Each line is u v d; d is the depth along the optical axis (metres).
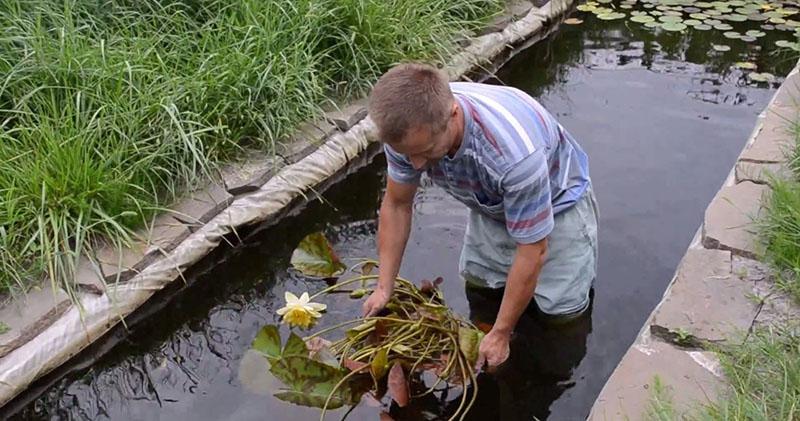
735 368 2.24
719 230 2.79
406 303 2.87
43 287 2.88
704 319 2.43
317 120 3.84
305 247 3.22
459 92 2.34
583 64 4.84
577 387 2.68
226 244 3.33
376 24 4.16
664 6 5.54
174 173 3.37
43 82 3.35
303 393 2.62
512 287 2.47
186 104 3.45
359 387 2.64
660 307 2.50
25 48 3.39
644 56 4.90
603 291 3.05
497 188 2.35
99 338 2.89
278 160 3.59
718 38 5.07
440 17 4.57
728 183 3.15
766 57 4.83
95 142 3.27
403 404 2.58
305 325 2.92
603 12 5.45
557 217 2.72
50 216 2.96
